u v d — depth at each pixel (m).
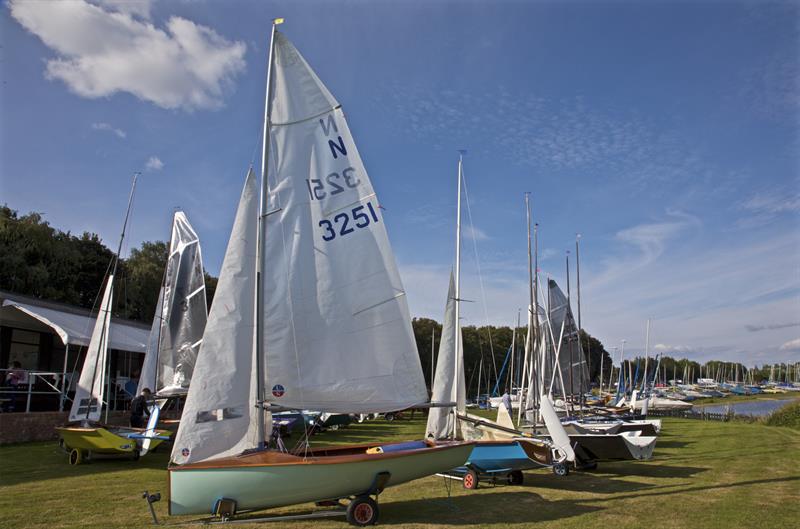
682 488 11.60
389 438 21.56
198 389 8.58
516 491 11.40
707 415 44.56
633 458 13.55
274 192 9.47
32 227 35.06
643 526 8.42
